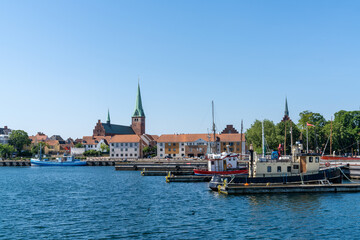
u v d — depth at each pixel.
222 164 90.69
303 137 155.50
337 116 173.12
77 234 38.59
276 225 41.09
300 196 58.84
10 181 99.38
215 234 37.84
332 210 48.25
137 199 61.41
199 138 197.50
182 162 145.50
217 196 61.78
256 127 154.25
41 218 46.66
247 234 37.69
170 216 46.78
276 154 74.62
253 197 58.84
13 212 50.84
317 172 68.25
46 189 78.50
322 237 36.47
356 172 82.31
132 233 38.69
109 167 171.12
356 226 40.31
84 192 72.25
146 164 142.12
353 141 161.50
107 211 50.88
